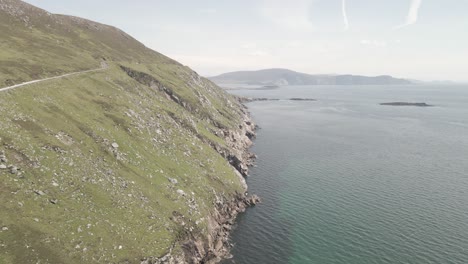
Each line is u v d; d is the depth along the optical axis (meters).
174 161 65.38
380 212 66.00
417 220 62.34
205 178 67.81
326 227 60.34
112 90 78.56
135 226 42.19
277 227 60.72
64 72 77.12
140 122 69.81
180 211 51.12
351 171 92.88
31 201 34.62
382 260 50.03
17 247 29.58
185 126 88.44
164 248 42.16
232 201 68.06
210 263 49.28
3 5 111.62
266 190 79.12
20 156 38.56
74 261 32.34
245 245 54.75
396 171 92.69
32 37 100.69
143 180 52.62
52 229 33.56
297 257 51.28
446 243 54.22
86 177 43.78
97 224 38.25
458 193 75.50
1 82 55.84
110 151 53.31
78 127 53.47
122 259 36.56
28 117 46.94
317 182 84.19
